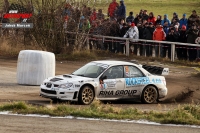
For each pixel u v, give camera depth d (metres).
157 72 39.94
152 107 35.50
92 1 65.44
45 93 35.97
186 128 26.45
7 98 36.69
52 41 63.97
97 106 31.67
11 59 60.94
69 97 35.06
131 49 63.19
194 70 56.00
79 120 27.72
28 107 30.69
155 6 105.31
